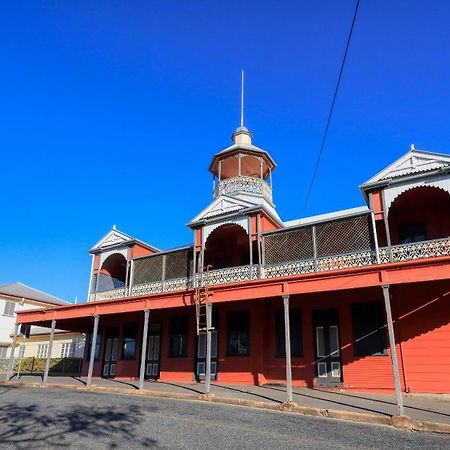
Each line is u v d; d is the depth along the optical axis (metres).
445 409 11.47
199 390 15.59
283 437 8.83
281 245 16.97
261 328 17.94
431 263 12.42
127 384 18.33
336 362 15.95
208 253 21.45
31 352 35.91
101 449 7.90
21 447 7.98
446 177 14.34
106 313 18.92
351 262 14.90
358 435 9.09
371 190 15.42
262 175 25.91
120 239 22.77
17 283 41.56
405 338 14.77
